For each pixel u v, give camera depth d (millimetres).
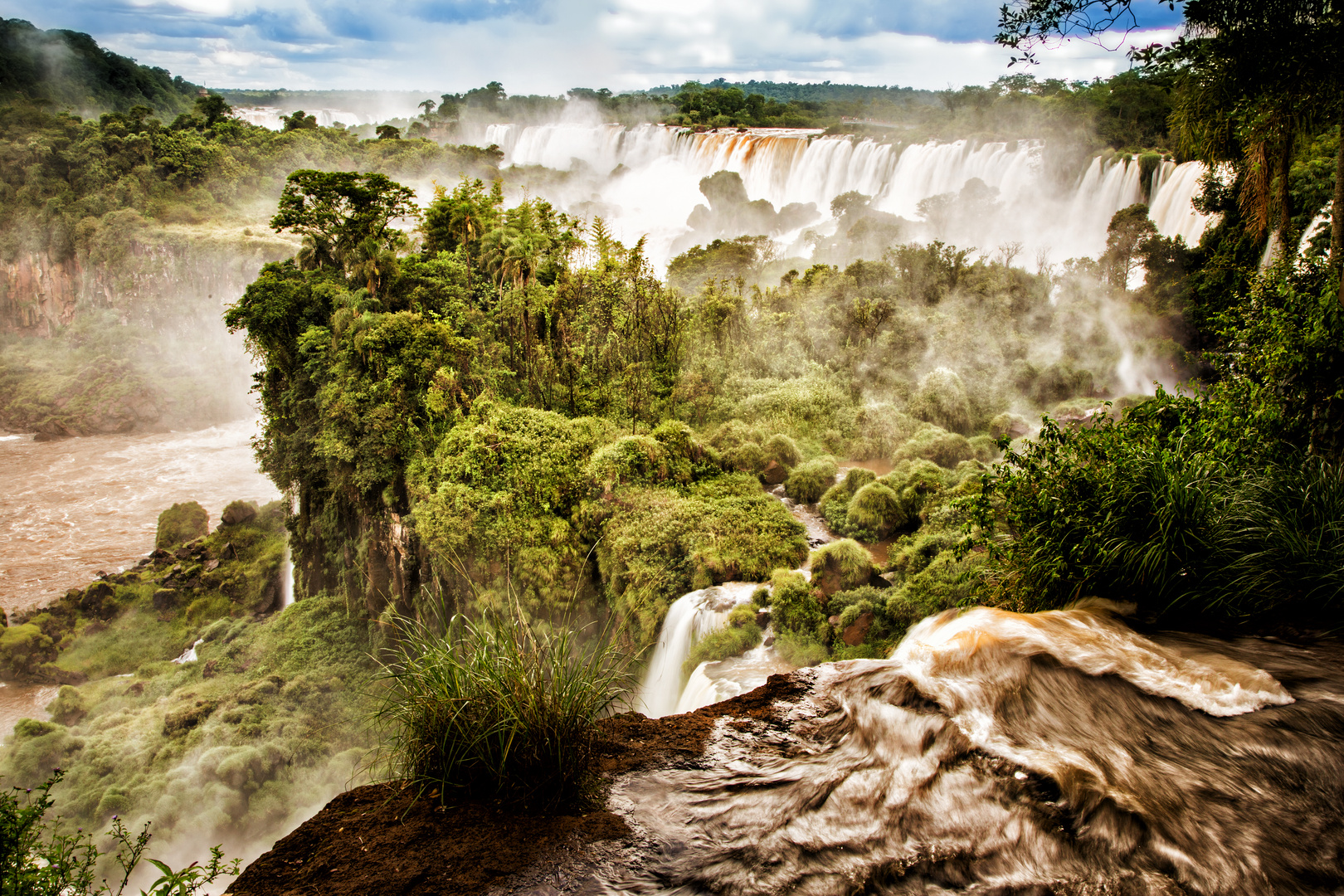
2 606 57906
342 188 47125
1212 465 6965
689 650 25781
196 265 114438
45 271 123938
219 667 43906
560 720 4035
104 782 34219
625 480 33406
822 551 24828
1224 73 10617
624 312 47188
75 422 102312
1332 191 27297
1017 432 35781
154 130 133250
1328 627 5504
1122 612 6043
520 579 32438
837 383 43031
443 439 37969
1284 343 8312
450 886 3420
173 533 64875
